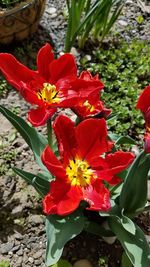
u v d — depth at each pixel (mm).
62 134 350
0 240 460
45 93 360
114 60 639
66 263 443
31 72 363
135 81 612
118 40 673
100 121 344
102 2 578
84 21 568
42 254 456
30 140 414
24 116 566
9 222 472
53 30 671
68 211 332
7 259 450
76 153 362
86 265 448
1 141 534
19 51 630
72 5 563
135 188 403
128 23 699
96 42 663
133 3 726
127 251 394
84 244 463
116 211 401
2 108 396
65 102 349
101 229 439
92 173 360
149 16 717
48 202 332
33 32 640
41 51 358
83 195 349
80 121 385
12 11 579
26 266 448
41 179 406
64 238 386
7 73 349
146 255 394
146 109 342
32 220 474
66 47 606
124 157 344
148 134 334
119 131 556
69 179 354
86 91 362
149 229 482
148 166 383
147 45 675
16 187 497
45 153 328
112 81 616
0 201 485
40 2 606
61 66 370
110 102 585
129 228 375
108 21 682
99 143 355
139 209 423
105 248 462
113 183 354
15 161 521
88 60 637
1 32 595
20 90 341
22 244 460
